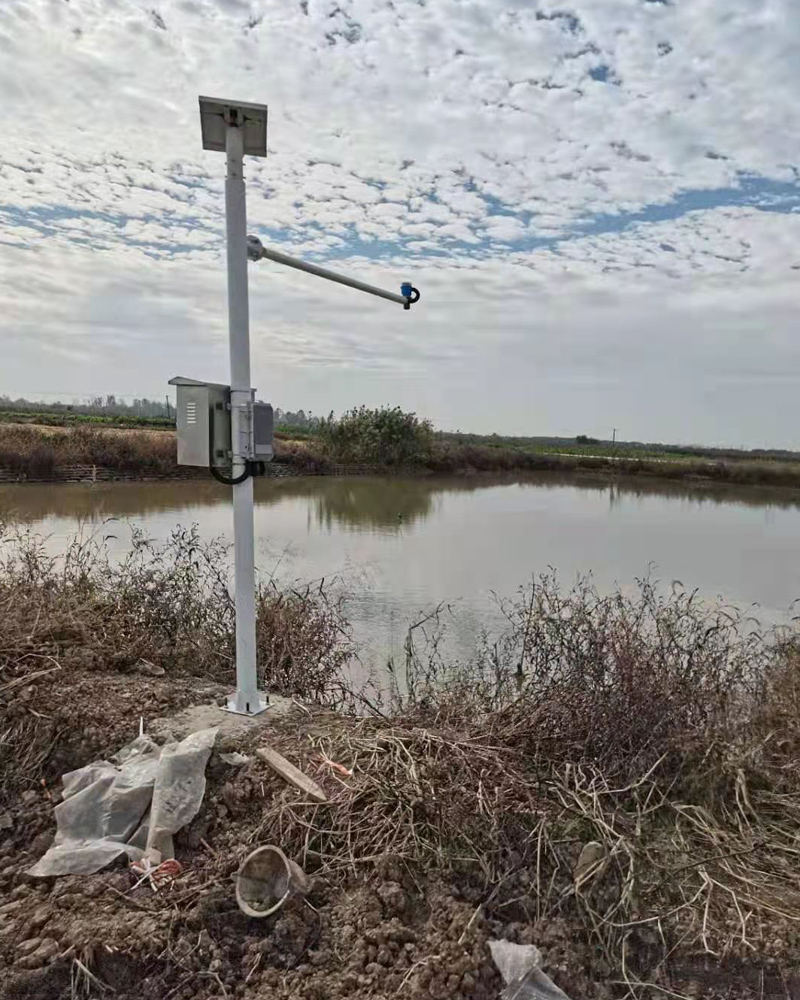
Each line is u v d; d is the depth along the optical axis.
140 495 22.50
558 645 5.21
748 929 2.79
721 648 5.95
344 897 2.81
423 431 38.28
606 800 3.49
